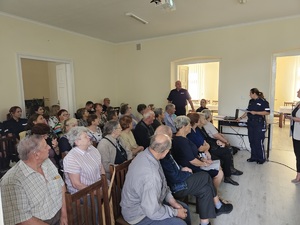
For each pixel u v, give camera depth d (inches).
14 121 137.6
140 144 114.0
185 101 198.2
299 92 113.4
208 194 75.7
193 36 191.2
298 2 129.6
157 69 213.2
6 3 124.3
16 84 147.6
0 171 97.4
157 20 158.6
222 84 185.3
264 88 169.9
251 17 156.2
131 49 224.8
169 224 58.8
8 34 141.5
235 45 175.9
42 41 162.1
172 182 75.2
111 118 142.3
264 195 103.9
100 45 215.0
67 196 48.1
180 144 86.8
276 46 161.8
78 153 70.1
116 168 65.8
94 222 54.6
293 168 137.3
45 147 52.4
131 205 60.1
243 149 182.4
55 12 139.5
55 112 175.8
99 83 216.4
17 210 45.6
